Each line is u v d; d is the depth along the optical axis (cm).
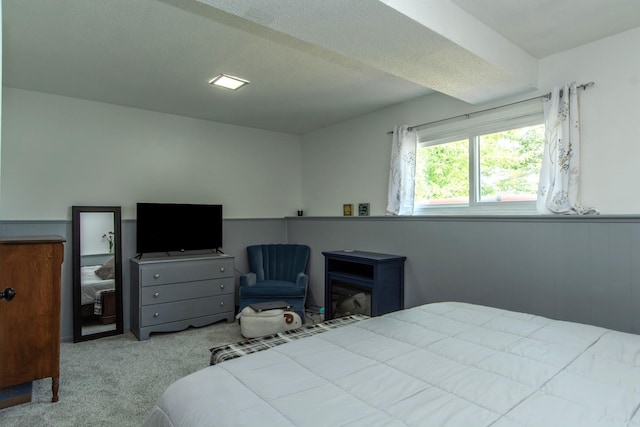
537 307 272
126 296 393
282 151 524
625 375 125
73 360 308
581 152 262
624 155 242
